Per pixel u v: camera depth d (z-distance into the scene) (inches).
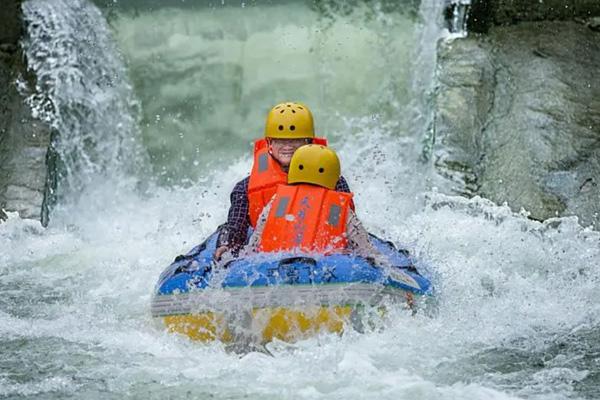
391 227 1534.2
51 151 1745.8
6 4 1875.0
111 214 1728.6
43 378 975.0
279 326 1012.5
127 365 1007.0
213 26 1879.9
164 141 1851.6
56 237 1589.6
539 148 1678.2
